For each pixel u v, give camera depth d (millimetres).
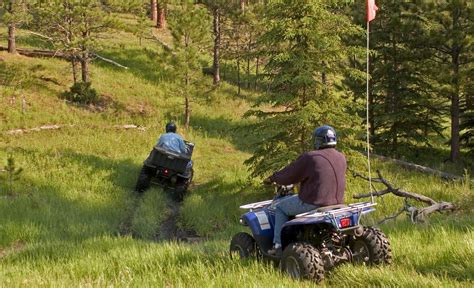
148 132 31641
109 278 8414
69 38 34062
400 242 9328
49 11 32438
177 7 38250
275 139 20266
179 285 7184
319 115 19016
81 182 21578
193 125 35062
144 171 21234
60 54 37469
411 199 18781
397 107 33844
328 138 7852
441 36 31156
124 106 35625
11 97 31719
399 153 34656
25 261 11117
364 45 33031
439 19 31797
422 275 6988
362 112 34344
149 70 42938
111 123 32125
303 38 19438
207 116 37156
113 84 38781
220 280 7141
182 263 8945
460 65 33281
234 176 24109
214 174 25734
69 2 32719
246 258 8617
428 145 35469
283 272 7605
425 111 36281
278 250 8039
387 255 7695
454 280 6703
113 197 20266
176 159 20688
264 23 19594
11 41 38375
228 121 36969
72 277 8562
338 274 7391
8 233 14852
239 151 31141
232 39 44000
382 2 33031
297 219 7348
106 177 22719
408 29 31719
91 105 34250
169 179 21375
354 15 32938
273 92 20188
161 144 21078
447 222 12070
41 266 10023
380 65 32750
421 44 32344
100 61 42156
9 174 19859
